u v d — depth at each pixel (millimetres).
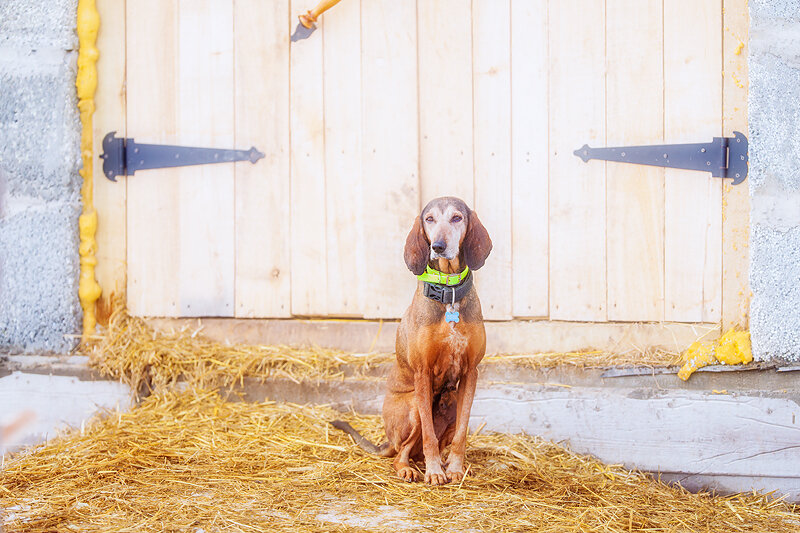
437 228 3168
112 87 4383
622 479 3670
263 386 4098
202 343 4344
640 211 4055
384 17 4227
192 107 4375
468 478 3320
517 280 4184
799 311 3736
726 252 3955
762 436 3750
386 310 4289
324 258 4332
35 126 4207
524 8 4133
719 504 3500
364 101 4258
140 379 4133
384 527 2789
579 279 4125
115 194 4398
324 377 4090
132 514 2873
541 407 3930
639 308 4070
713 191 3967
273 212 4355
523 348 4172
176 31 4363
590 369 3930
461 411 3354
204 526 2764
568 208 4129
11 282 4223
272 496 3068
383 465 3459
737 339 3801
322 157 4312
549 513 2998
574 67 4102
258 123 4352
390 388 3553
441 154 4234
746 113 3918
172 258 4402
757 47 3766
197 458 3490
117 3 4359
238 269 4383
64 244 4230
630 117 4059
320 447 3660
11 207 4211
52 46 4199
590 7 4074
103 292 4398
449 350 3285
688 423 3807
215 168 4375
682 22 3982
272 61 4324
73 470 3357
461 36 4184
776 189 3758
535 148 4156
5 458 3775
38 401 4188
